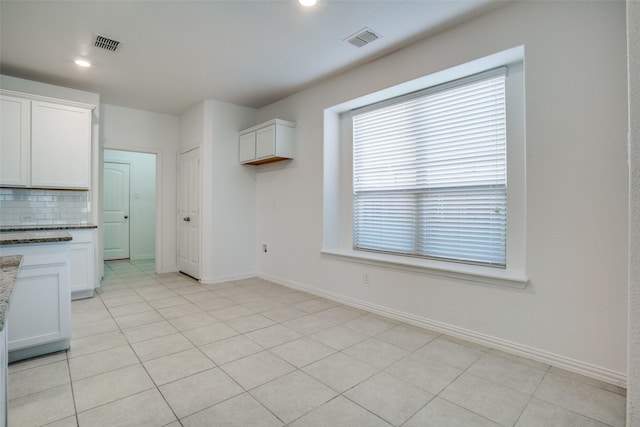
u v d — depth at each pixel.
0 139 3.35
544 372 2.15
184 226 5.05
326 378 2.07
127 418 1.67
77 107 3.76
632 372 0.65
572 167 2.15
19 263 1.47
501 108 2.71
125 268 5.52
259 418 1.68
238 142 4.72
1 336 0.99
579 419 1.69
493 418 1.70
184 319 3.10
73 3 2.38
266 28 2.72
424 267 2.88
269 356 2.36
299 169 4.19
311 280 4.03
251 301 3.69
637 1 0.65
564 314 2.19
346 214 3.94
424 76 2.90
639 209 0.64
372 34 2.82
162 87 4.02
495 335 2.50
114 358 2.31
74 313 3.24
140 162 6.54
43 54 3.14
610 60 2.03
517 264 2.61
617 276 2.01
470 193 2.89
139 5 2.42
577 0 2.14
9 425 1.61
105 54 3.16
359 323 3.02
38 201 3.85
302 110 4.14
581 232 2.12
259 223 4.88
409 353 2.42
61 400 1.81
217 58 3.26
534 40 2.30
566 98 2.17
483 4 2.41
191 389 1.94
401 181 3.40
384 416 1.71
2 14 2.50
